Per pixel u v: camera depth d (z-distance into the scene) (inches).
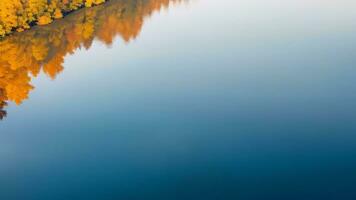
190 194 1409.9
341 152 1558.8
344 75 2154.3
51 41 3371.1
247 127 1758.1
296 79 2153.1
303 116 1806.1
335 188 1391.5
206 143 1667.1
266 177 1459.2
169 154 1620.3
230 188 1421.0
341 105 1870.1
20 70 2711.6
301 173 1467.8
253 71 2306.8
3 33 3464.6
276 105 1911.9
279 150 1593.3
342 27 2960.1
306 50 2551.7
